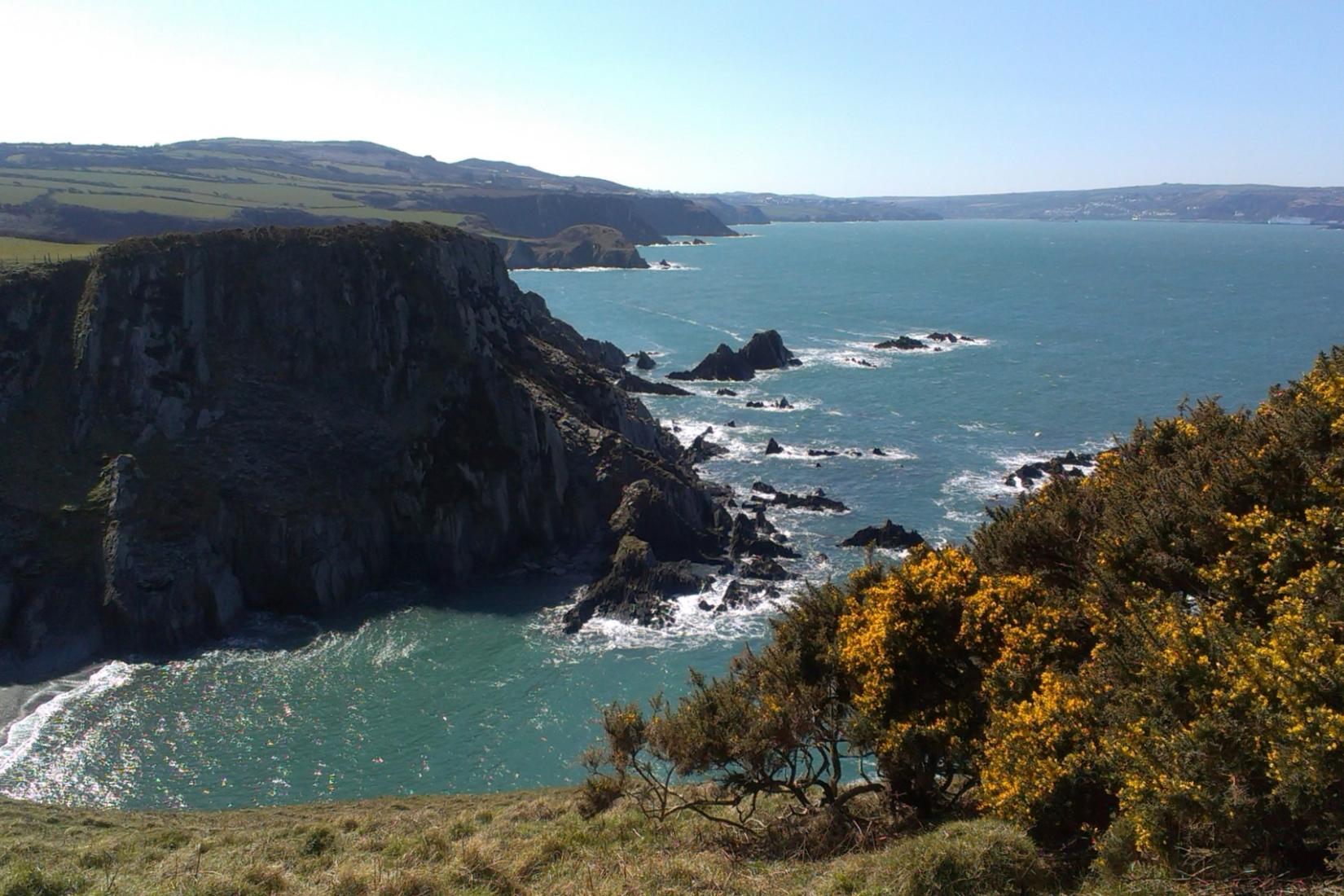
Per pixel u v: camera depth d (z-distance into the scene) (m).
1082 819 13.14
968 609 17.44
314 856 19.11
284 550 51.25
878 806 17.97
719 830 18.30
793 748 17.50
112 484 48.97
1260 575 14.96
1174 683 12.70
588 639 47.97
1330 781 9.83
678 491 62.00
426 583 55.09
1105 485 21.38
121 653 45.09
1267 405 19.77
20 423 50.88
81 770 35.38
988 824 13.65
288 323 59.62
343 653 46.09
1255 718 11.14
